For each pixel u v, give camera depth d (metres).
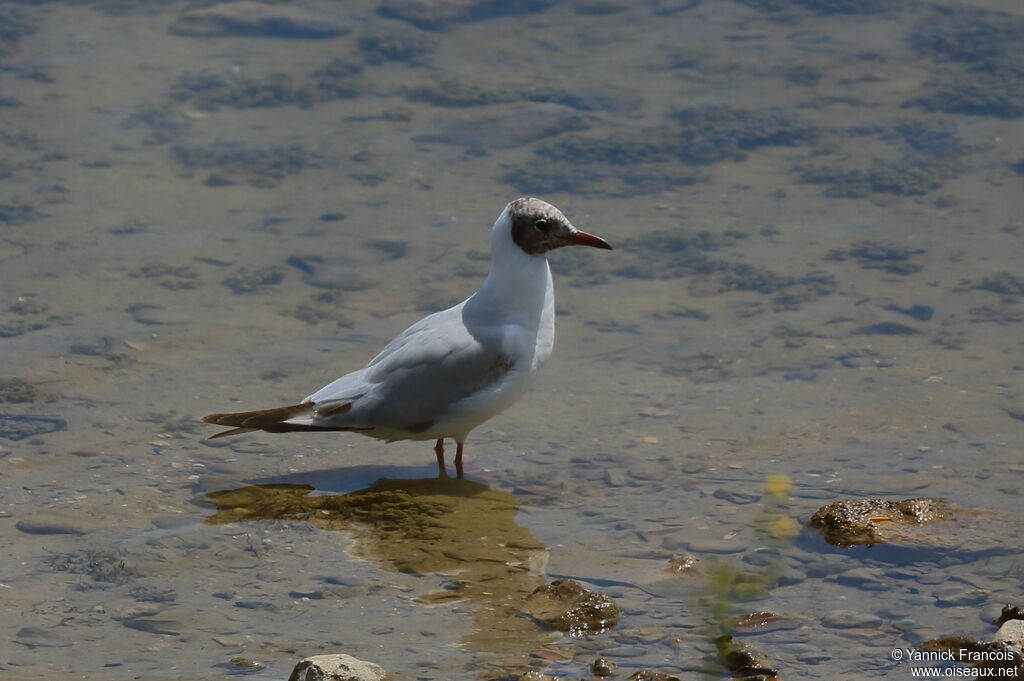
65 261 16.11
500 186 18.14
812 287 15.63
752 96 20.41
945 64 21.16
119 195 17.69
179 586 10.08
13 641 9.23
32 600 9.81
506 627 9.46
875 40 21.95
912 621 9.41
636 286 15.87
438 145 19.17
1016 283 15.52
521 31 22.56
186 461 12.28
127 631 9.42
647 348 14.47
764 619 9.46
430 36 22.38
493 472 12.14
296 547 10.74
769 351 14.27
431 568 10.39
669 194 17.97
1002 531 10.58
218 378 13.77
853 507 10.84
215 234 16.88
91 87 20.52
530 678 8.60
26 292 15.39
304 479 12.09
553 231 11.94
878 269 16.00
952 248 16.42
